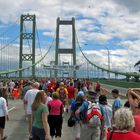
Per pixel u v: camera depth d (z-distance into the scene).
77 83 34.69
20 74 105.44
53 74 126.38
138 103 6.21
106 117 10.73
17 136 16.30
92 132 10.27
